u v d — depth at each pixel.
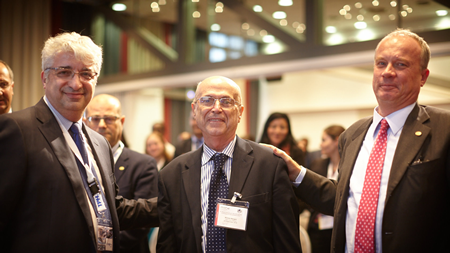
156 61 9.27
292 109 12.34
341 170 1.81
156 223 2.14
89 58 1.64
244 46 7.92
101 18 8.57
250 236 1.70
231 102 1.81
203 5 7.38
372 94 10.81
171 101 11.80
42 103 1.65
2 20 6.80
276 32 6.27
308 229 2.97
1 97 2.07
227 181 1.81
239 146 1.89
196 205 1.78
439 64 8.64
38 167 1.50
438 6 4.64
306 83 12.11
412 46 1.64
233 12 6.91
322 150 3.32
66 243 1.50
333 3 5.89
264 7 6.66
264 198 1.76
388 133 1.69
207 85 1.84
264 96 12.90
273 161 1.85
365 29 5.72
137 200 2.17
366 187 1.66
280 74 6.27
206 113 1.80
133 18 8.66
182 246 1.74
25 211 1.48
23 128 1.52
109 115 2.48
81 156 1.72
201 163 1.90
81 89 1.63
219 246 1.71
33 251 1.45
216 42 8.29
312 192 1.94
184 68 7.36
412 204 1.51
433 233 1.50
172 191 1.86
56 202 1.51
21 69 6.96
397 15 5.19
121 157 2.51
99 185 1.75
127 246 2.26
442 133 1.56
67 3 7.89
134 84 8.20
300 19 6.71
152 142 5.23
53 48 1.62
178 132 11.97
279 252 1.72
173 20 8.91
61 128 1.66
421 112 1.67
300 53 5.88
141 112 9.97
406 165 1.56
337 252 1.71
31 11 7.12
